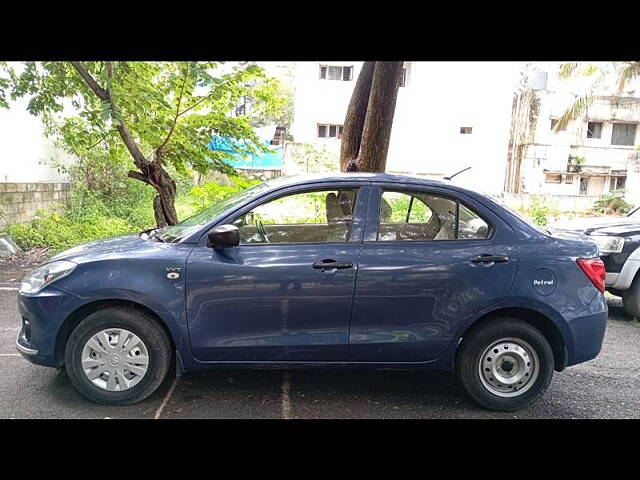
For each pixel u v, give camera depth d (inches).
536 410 146.3
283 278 137.5
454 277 139.2
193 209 499.2
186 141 338.0
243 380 160.4
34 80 321.1
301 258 138.6
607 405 150.2
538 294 139.9
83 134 341.7
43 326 136.7
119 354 138.9
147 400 144.8
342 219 145.3
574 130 920.9
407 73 771.4
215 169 369.4
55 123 365.1
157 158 332.5
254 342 139.3
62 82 319.0
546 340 143.5
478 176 782.5
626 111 941.2
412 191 146.9
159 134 328.2
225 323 138.6
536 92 887.1
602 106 933.8
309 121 778.8
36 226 396.8
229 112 404.8
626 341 210.4
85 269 136.8
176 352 139.7
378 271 138.4
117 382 139.4
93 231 410.3
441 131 777.6
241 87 339.0
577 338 142.0
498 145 779.4
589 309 142.3
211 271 137.0
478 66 761.6
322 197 147.2
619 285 234.1
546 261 141.4
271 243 141.9
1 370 161.8
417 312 140.3
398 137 776.3
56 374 159.6
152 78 325.4
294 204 146.9
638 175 905.5
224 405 143.6
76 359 138.0
